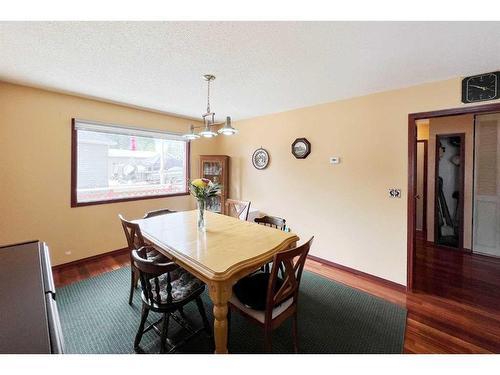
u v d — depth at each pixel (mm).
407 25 1412
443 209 3902
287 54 1792
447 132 3748
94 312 2049
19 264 1254
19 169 2604
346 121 2906
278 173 3676
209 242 1840
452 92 2197
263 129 3867
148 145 3852
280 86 2494
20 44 1673
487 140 3426
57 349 711
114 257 3275
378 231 2689
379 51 1732
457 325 1935
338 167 2994
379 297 2361
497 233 3389
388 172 2598
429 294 2414
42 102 2709
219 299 1380
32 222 2707
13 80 2410
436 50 1710
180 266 1628
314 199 3252
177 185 4250
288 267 1457
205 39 1598
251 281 1804
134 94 2828
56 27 1467
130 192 3664
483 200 3475
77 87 2598
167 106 3375
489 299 2324
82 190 3166
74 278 2670
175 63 1965
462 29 1443
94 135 3248
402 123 2488
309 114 3266
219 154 4695
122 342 1710
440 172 3922
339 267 3025
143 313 1635
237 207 3326
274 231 2135
